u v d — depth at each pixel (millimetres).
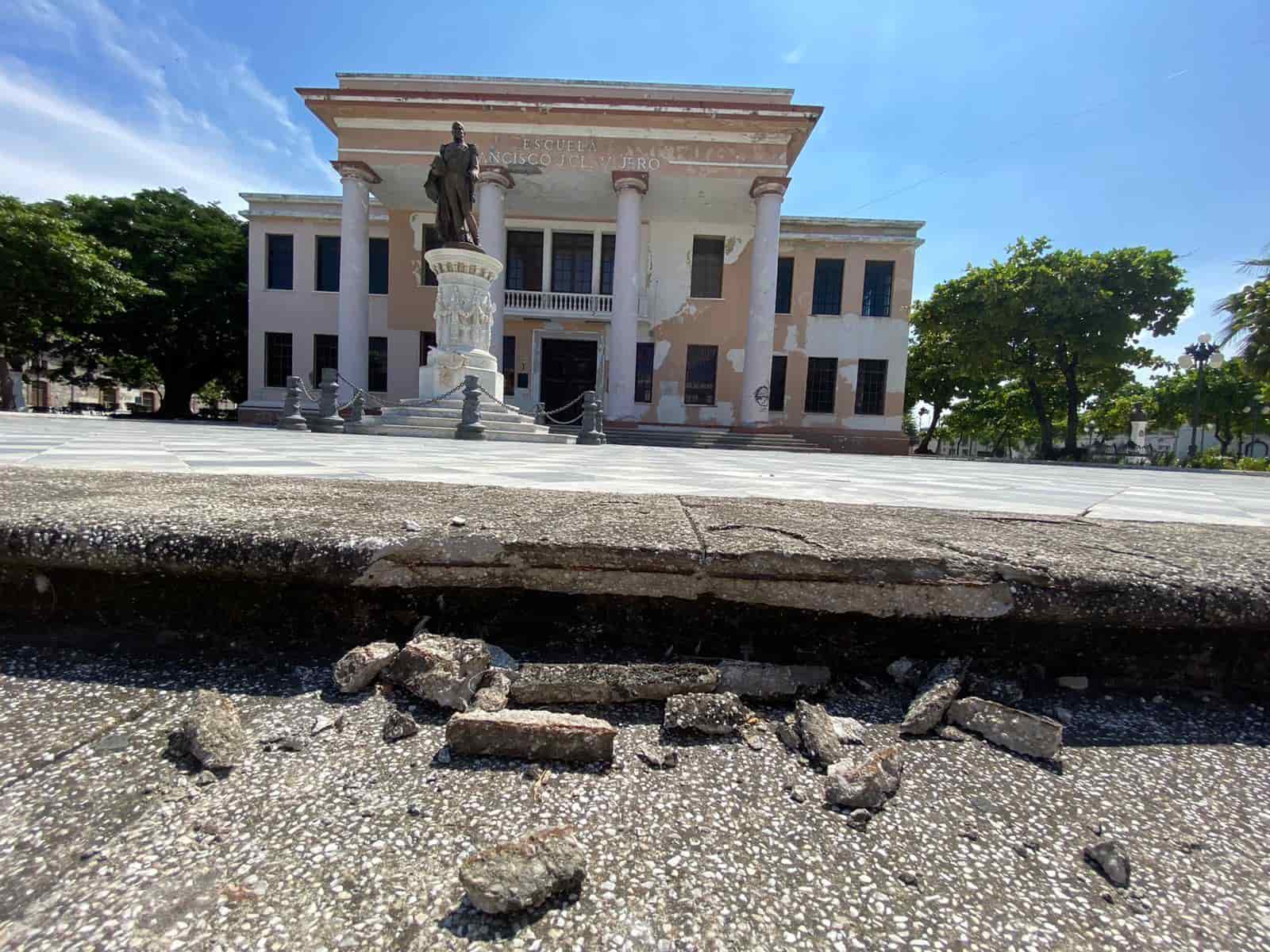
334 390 11516
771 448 16391
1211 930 816
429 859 861
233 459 4082
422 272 20578
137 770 986
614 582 1344
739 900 826
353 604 1391
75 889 790
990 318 21688
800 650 1407
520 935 765
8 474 2061
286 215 21156
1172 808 1034
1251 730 1265
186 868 827
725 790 1021
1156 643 1379
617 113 16234
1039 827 979
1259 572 1393
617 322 16641
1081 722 1255
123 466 3201
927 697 1242
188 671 1275
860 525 1705
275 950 728
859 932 792
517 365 20844
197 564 1311
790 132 16625
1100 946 786
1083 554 1482
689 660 1379
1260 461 19531
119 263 22688
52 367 29781
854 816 971
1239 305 18828
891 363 21297
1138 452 23312
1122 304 20797
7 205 18500
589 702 1212
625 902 814
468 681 1194
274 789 965
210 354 25547
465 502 1789
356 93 16156
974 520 1938
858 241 21047
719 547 1353
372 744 1076
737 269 20859
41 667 1252
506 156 16594
